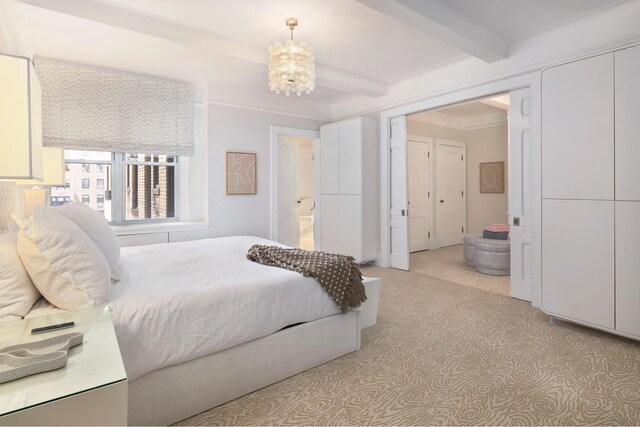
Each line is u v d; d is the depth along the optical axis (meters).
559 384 2.02
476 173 7.14
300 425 1.69
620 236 2.47
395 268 5.01
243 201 4.86
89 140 3.74
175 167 4.61
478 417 1.74
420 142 6.48
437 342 2.59
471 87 3.87
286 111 5.25
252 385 1.95
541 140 2.88
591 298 2.62
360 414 1.77
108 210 4.18
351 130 5.00
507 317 3.10
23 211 2.73
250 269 2.34
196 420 1.72
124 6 2.58
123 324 1.55
